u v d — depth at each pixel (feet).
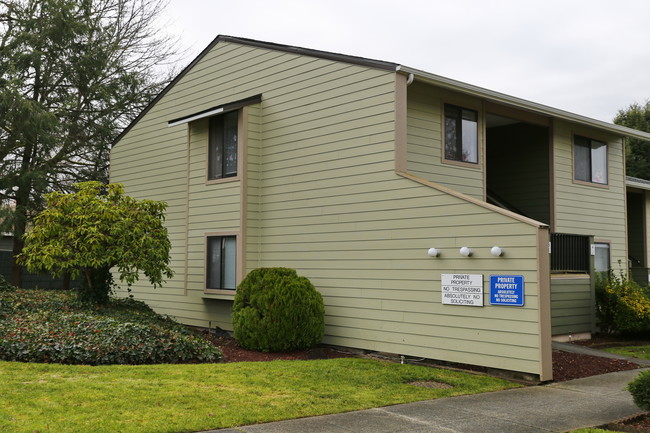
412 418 22.47
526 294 30.42
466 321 33.04
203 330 49.16
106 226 41.34
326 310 41.16
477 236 32.86
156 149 57.31
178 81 55.52
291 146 44.24
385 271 37.63
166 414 20.99
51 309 40.63
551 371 29.96
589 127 55.21
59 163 73.72
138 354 31.89
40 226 41.60
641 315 44.19
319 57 42.78
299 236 43.16
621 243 58.95
